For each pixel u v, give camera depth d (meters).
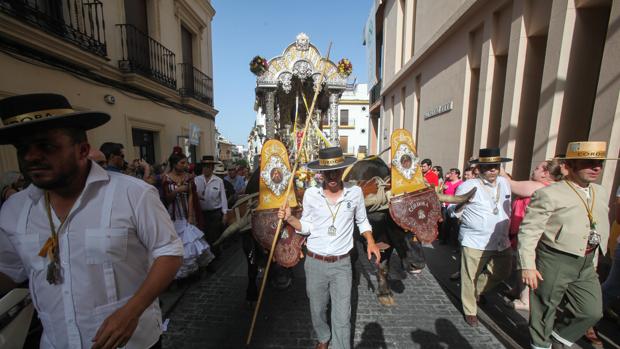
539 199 2.25
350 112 30.45
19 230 1.29
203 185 4.54
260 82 6.17
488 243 2.91
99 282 1.29
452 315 3.15
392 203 3.16
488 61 5.80
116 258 1.30
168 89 7.65
